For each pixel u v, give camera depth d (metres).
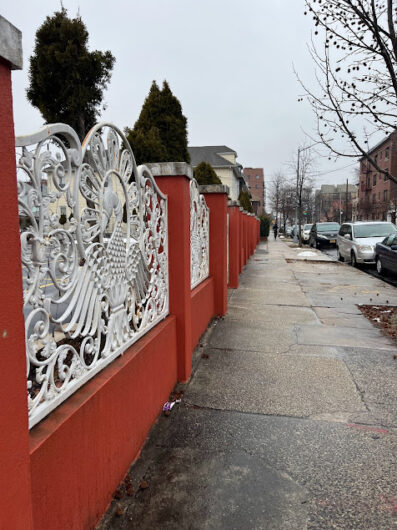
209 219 6.16
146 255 2.95
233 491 2.29
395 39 5.08
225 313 6.48
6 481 1.23
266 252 21.09
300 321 6.06
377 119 5.36
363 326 5.80
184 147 6.61
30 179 1.47
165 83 6.53
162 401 3.22
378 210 39.31
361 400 3.42
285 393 3.56
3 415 1.22
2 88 1.20
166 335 3.34
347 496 2.25
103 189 2.13
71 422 1.75
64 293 1.77
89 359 2.84
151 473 2.44
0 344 1.20
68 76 4.74
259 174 98.19
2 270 1.21
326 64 5.46
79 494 1.83
